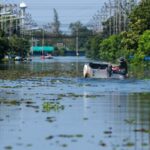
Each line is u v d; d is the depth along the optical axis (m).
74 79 82.62
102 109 43.84
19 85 70.69
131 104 47.28
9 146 29.31
